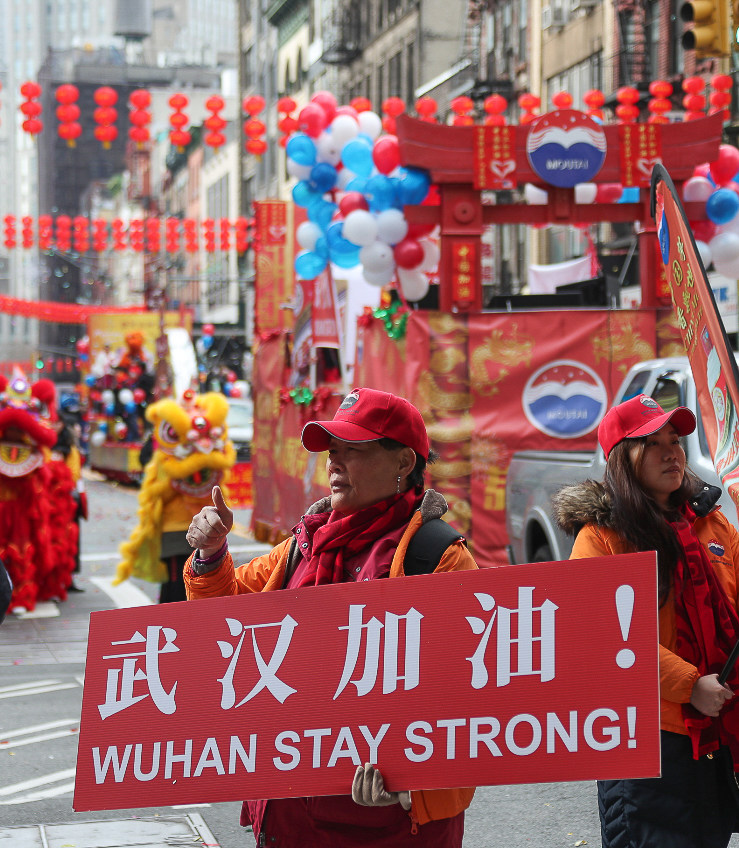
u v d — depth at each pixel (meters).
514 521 11.36
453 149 14.33
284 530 19.34
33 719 9.69
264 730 3.72
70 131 17.48
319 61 67.12
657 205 4.57
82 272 138.62
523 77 39.69
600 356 14.12
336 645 3.72
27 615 14.52
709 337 4.11
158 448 12.54
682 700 4.36
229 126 97.38
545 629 3.66
